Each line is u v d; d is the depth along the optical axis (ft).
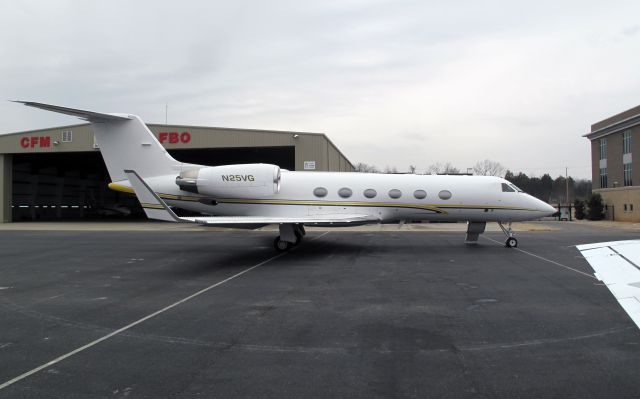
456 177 53.67
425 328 20.33
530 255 46.26
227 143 98.22
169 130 99.40
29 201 147.95
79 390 13.93
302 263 41.34
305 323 21.33
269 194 51.62
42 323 21.98
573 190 374.02
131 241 65.05
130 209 171.12
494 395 13.28
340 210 52.37
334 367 15.62
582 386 13.87
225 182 51.55
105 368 15.78
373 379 14.53
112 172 53.93
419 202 52.39
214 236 73.31
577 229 92.27
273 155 137.08
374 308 24.18
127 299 27.22
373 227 93.50
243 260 43.75
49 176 156.87
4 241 65.82
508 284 30.78
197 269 38.55
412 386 13.96
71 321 22.30
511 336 19.03
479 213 52.85
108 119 52.39
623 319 21.68
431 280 32.40
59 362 16.42
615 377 14.57
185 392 13.69
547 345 17.81
